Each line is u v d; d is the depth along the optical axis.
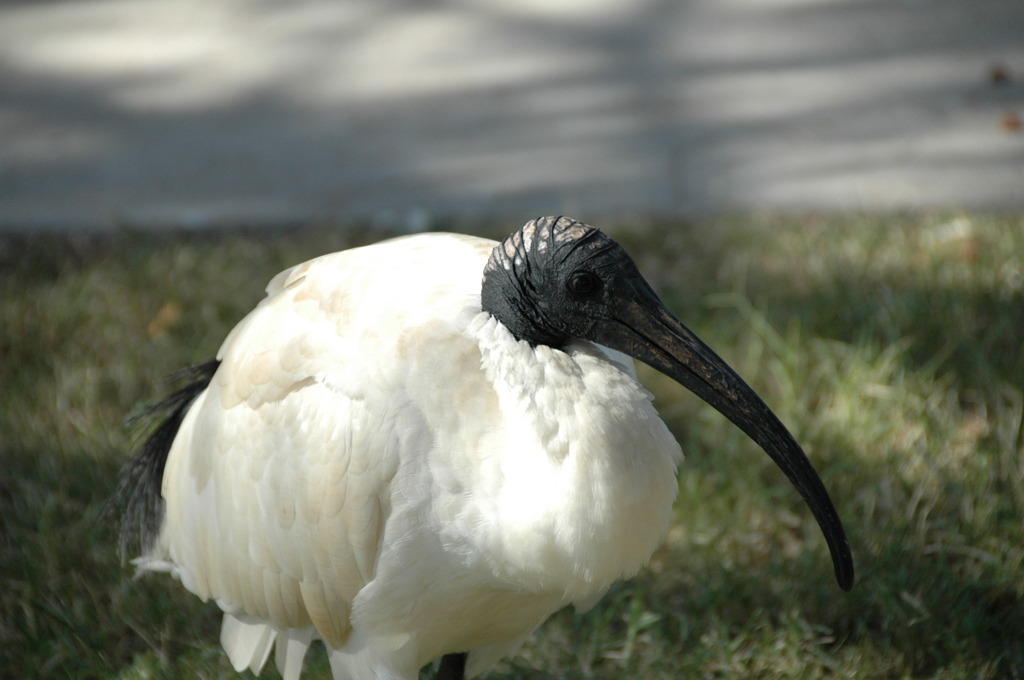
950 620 7.47
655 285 11.19
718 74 15.66
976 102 14.37
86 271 11.76
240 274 11.54
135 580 8.22
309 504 6.18
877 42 16.11
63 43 17.66
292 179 13.86
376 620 6.25
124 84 16.33
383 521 6.00
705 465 8.96
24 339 10.62
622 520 5.47
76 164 14.34
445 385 5.85
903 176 13.02
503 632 6.72
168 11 18.59
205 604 8.20
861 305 10.39
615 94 15.41
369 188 13.59
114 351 10.62
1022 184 12.66
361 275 6.33
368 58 16.81
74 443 9.48
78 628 7.86
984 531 7.97
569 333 5.76
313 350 6.16
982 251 11.05
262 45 17.36
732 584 7.94
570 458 5.46
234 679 7.51
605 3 18.19
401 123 15.05
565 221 5.75
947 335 9.81
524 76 16.08
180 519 7.11
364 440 5.92
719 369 5.70
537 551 5.64
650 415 5.57
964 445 8.79
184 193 13.64
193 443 6.93
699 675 7.39
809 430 9.08
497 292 5.81
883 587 7.60
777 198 12.84
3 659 7.68
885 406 9.22
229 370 6.63
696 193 13.11
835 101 14.71
